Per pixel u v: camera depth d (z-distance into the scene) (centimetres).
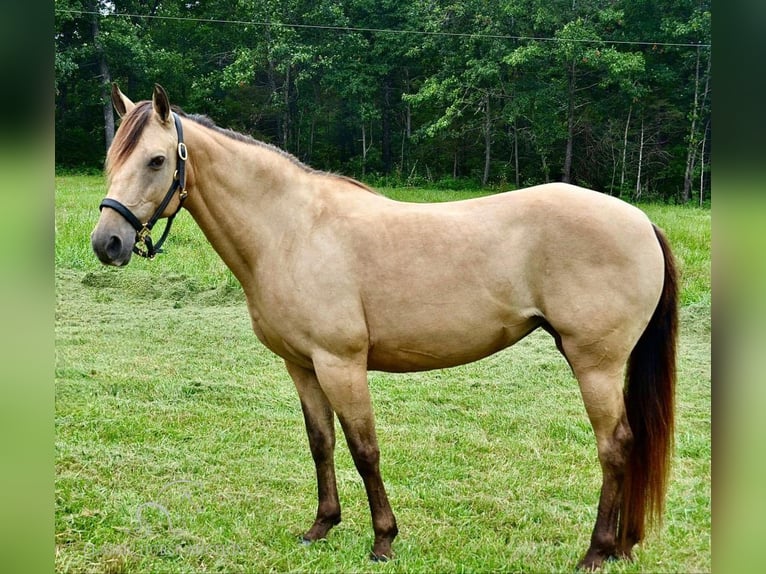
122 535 320
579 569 286
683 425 455
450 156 2645
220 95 2689
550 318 279
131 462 393
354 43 2438
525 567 294
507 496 361
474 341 288
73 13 2491
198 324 705
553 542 319
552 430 450
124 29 2556
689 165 2169
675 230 1183
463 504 354
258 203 295
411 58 2519
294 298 286
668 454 283
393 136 2748
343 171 2638
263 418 469
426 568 292
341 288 281
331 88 2508
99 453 401
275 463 400
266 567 296
